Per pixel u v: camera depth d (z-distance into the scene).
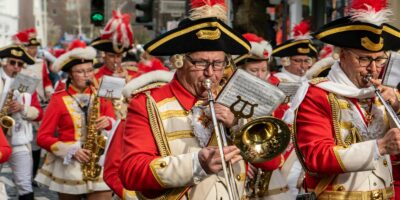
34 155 13.59
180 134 4.80
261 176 6.07
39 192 12.76
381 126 5.41
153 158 4.70
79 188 8.91
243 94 4.54
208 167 4.46
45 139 8.99
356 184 5.42
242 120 4.72
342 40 5.32
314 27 18.67
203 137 4.77
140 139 4.80
